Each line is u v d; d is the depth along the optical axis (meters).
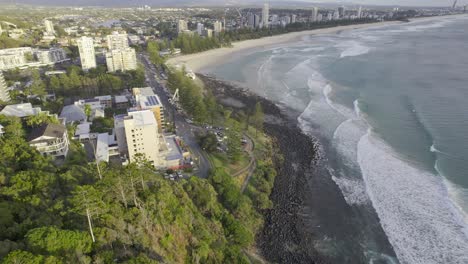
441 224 66.06
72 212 45.50
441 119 109.31
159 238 50.00
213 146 94.62
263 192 79.69
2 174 51.91
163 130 109.38
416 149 92.94
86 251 38.97
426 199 73.06
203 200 68.50
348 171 86.88
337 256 62.62
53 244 35.94
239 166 88.94
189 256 51.75
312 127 114.12
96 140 95.31
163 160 84.19
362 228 68.25
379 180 81.19
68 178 57.94
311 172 88.75
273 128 115.75
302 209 75.06
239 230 63.72
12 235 38.22
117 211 48.59
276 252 63.50
